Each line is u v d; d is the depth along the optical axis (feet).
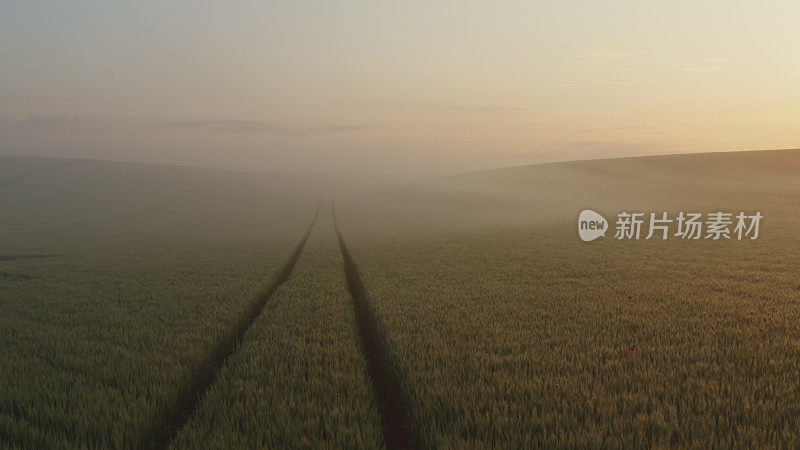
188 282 54.44
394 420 21.24
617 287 45.88
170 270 64.64
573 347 27.32
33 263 75.56
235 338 33.32
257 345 29.32
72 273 63.57
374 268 61.46
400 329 31.91
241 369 24.86
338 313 37.45
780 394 19.84
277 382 23.24
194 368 25.43
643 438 16.49
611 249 77.77
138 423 19.04
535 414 18.39
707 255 68.44
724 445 15.89
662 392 20.67
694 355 25.20
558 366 24.21
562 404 19.71
